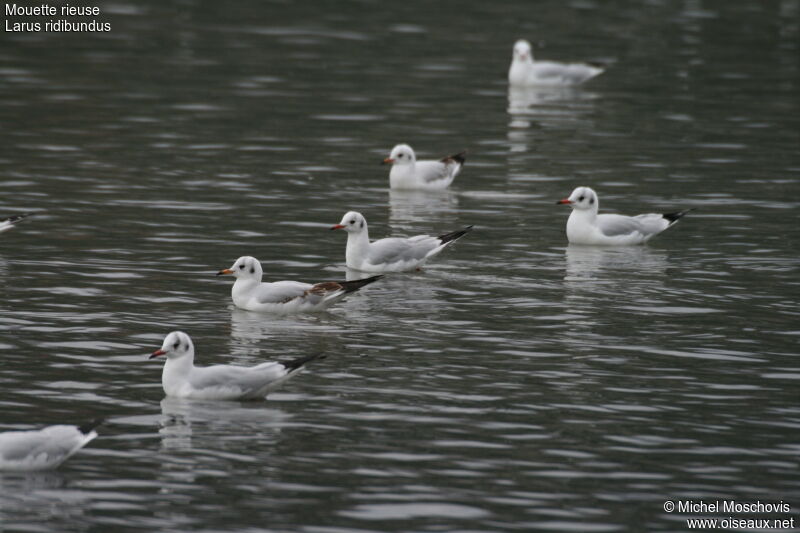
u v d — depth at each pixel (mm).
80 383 16547
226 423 15367
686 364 17844
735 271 22969
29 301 20000
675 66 44812
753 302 20984
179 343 16141
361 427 15320
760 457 14695
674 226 26328
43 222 24922
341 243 24328
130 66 41969
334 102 38219
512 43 48375
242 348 18078
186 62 42906
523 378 17141
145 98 37594
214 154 31594
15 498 13234
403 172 29062
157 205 26625
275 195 27984
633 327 19531
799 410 16156
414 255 22766
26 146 31422
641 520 13086
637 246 24984
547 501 13453
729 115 37812
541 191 29219
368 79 41625
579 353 18234
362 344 18469
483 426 15414
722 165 31703
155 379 16828
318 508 13172
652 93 40906
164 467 14062
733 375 17406
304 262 22859
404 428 15305
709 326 19641
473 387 16750
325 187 28984
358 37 48438
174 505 13164
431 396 16391
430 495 13516
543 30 50688
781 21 53312
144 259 22703
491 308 20469
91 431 14203
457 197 28625
